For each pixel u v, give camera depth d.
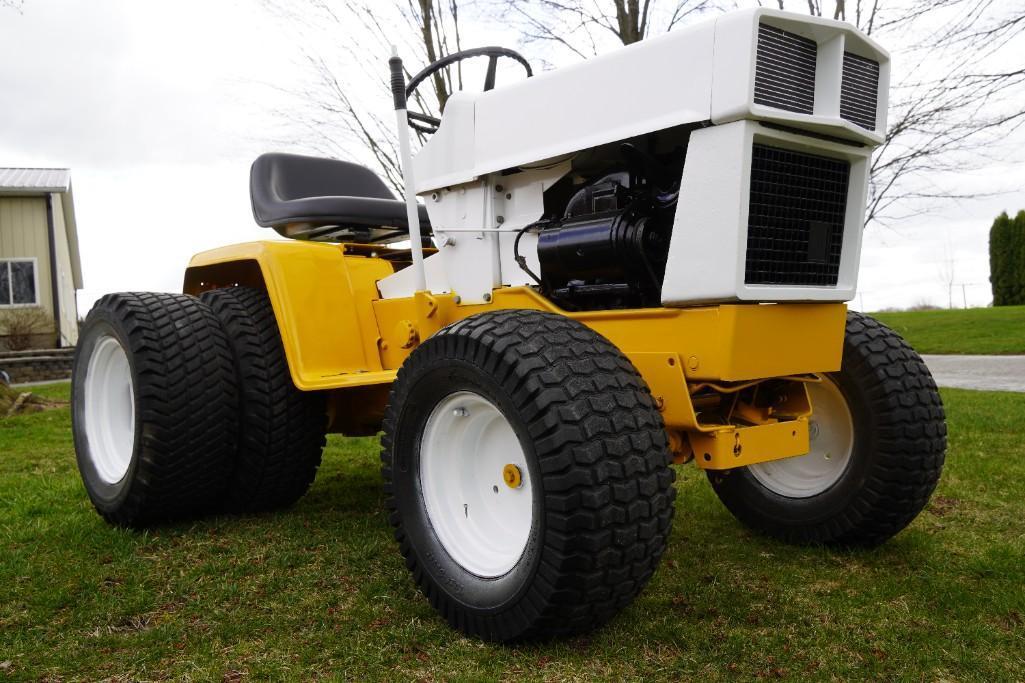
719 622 2.09
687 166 2.01
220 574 2.52
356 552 2.70
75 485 3.85
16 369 15.25
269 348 3.08
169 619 2.16
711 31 1.95
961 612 2.14
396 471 2.22
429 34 6.68
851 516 2.64
